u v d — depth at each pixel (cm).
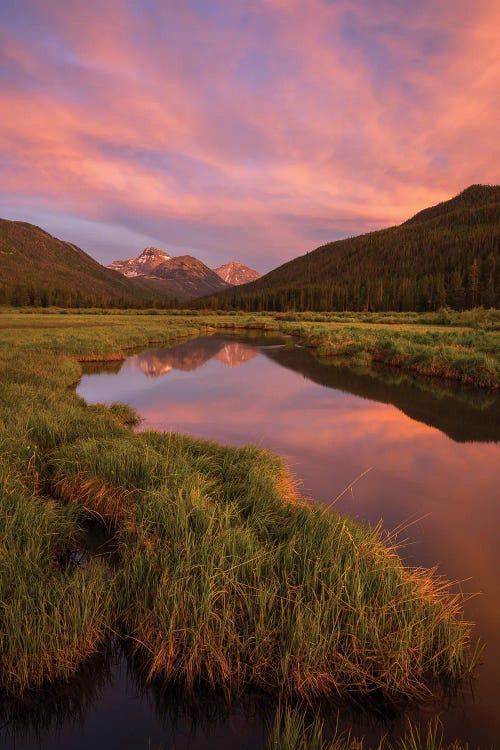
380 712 331
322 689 336
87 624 368
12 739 317
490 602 452
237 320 7450
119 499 600
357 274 19912
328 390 1667
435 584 481
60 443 810
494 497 725
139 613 383
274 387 1728
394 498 720
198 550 420
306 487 760
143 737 315
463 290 10594
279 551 430
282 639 351
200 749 304
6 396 1171
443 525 627
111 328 4409
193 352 3002
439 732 315
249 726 324
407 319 6256
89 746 309
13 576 396
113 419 984
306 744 283
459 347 2336
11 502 537
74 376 1853
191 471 639
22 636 340
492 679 357
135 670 367
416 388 1706
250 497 575
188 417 1255
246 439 1041
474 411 1340
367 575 396
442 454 944
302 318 7412
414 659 354
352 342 2928
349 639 354
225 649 349
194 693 344
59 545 521
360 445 1003
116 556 521
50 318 6962
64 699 344
